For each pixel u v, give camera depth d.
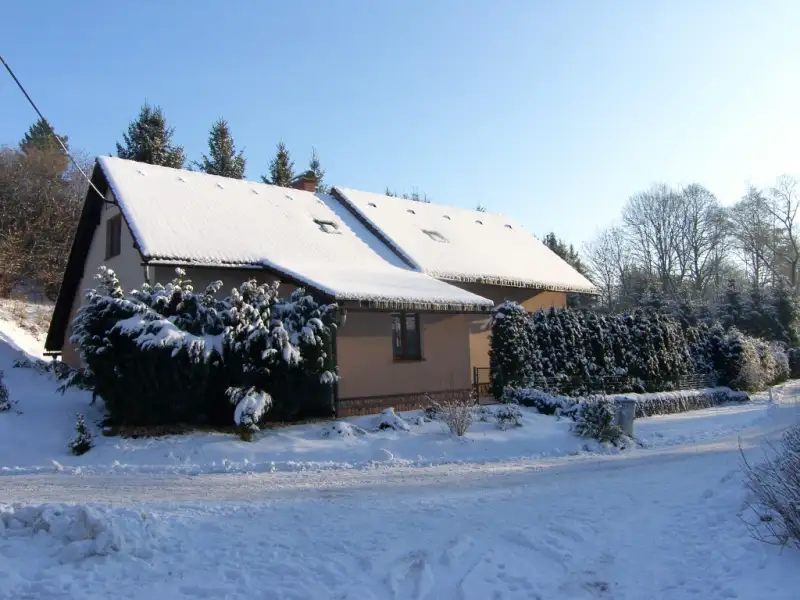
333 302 15.80
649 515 7.70
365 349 17.89
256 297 14.49
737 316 44.12
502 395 19.52
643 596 5.39
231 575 5.68
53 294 34.09
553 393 20.38
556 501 8.58
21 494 9.11
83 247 23.05
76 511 6.50
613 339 23.84
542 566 6.10
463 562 6.13
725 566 5.77
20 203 34.72
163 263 16.55
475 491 9.53
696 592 5.36
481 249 27.00
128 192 19.25
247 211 21.50
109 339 13.25
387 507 8.28
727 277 62.56
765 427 18.30
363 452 12.95
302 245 20.52
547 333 21.20
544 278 26.66
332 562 6.04
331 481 10.42
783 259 60.78
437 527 7.27
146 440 12.91
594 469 11.69
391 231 24.41
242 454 12.41
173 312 14.05
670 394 23.52
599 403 15.44
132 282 19.00
